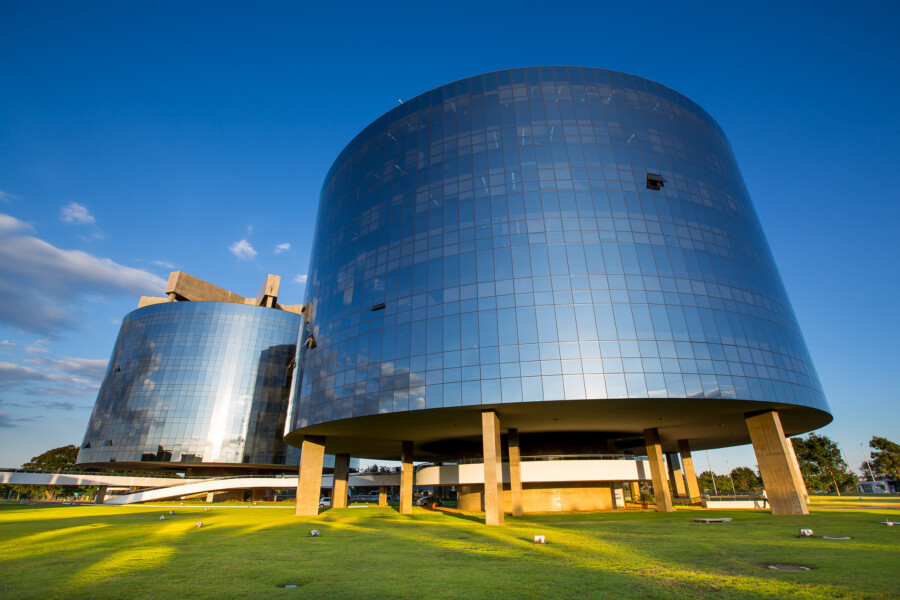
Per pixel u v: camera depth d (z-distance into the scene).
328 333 45.25
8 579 13.78
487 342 35.44
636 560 16.34
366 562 16.81
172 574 14.58
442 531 28.50
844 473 103.94
